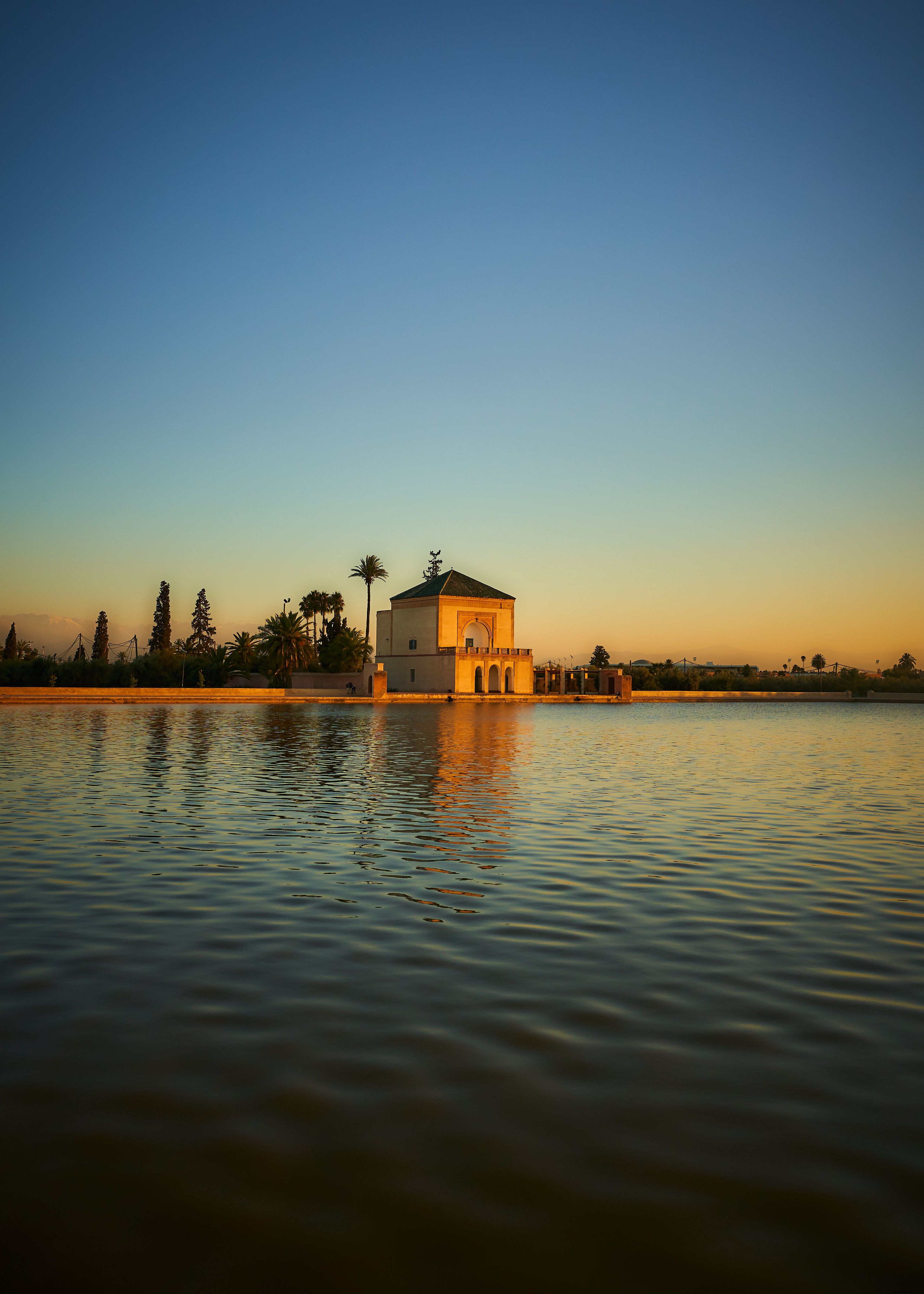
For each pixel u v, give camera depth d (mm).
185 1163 5121
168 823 17078
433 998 7844
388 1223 4613
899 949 9445
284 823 17156
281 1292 4141
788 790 23828
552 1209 4723
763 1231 4555
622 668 165125
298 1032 7027
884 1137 5465
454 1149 5277
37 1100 5855
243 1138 5391
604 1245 4453
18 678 97125
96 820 17406
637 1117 5676
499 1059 6527
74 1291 4152
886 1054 6695
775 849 14992
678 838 16031
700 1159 5203
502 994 7957
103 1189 4879
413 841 15422
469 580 121875
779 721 75062
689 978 8430
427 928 10109
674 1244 4457
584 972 8609
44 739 38906
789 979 8453
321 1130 5484
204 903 11164
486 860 13859
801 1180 4988
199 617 169250
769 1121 5652
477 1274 4250
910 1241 4484
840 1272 4273
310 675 116375
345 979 8352
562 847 15000
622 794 22469
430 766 29094
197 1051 6652
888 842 15766
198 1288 4172
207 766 27922
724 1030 7156
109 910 10828
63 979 8328
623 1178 5008
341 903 11195
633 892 11859
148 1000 7758
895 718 83375
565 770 29141
